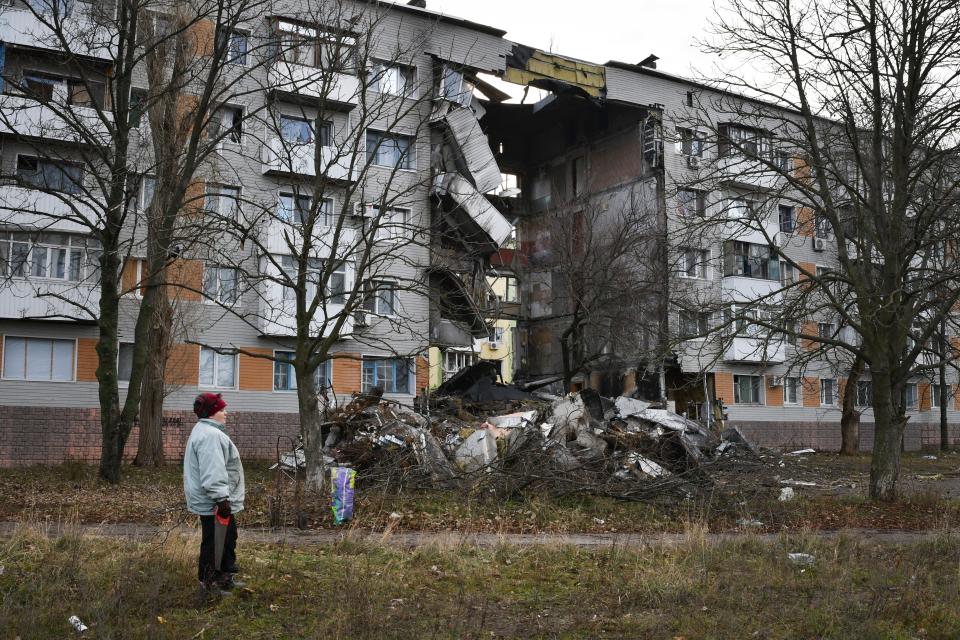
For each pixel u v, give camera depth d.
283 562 8.79
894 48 17.45
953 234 16.77
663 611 7.48
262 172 30.67
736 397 39.62
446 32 34.56
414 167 33.50
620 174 39.62
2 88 26.61
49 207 27.06
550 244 42.88
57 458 27.28
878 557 10.59
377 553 9.72
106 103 28.53
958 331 19.48
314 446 14.98
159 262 19.38
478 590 8.18
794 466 26.11
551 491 15.51
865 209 18.52
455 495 15.33
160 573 7.61
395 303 32.56
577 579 8.87
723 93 19.78
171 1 24.16
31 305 26.80
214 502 6.91
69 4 26.78
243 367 30.33
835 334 18.44
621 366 37.22
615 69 38.09
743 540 11.20
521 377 41.47
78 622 6.38
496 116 43.16
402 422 18.53
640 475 17.16
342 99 31.44
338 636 6.18
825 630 6.89
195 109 20.64
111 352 19.03
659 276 31.14
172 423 28.86
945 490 21.38
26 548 8.74
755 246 39.34
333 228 30.64
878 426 17.44
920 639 6.85
